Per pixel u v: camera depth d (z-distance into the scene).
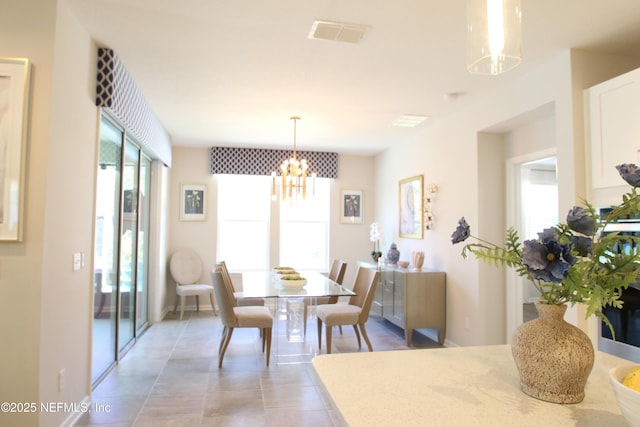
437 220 4.82
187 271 6.06
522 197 4.01
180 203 6.30
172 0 2.29
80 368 2.71
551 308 1.11
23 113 2.16
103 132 3.23
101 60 2.88
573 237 1.01
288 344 4.43
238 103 4.16
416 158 5.43
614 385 0.87
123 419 2.66
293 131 5.33
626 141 2.49
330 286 4.19
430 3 2.31
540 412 1.04
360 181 6.96
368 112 4.43
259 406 2.89
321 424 2.63
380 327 5.32
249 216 6.64
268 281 4.53
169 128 5.25
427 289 4.55
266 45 2.85
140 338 4.65
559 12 2.38
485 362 1.43
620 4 2.29
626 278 1.02
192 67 3.24
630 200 1.04
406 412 1.03
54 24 2.23
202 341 4.56
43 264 2.18
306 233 6.84
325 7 2.36
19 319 2.13
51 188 2.24
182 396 3.05
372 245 6.98
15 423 2.10
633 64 2.97
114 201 3.64
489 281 4.02
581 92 2.85
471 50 1.39
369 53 2.97
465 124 4.25
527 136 3.76
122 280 4.02
